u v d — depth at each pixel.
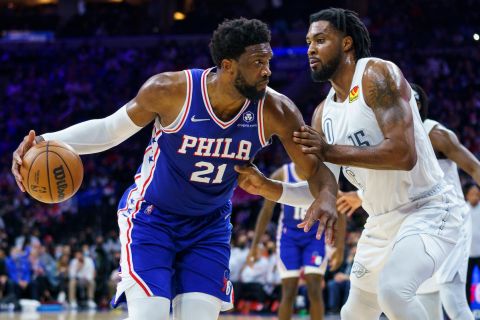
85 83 24.91
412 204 3.88
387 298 3.55
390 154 3.57
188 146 3.39
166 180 3.50
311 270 6.79
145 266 3.41
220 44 3.25
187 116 3.36
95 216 17.25
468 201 7.20
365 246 4.03
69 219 17.16
